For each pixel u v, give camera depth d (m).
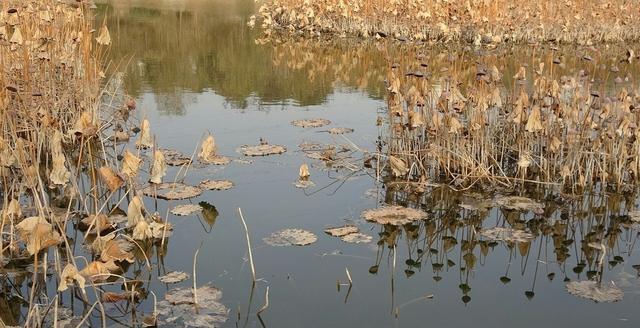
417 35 15.87
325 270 4.38
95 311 3.76
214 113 8.64
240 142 7.29
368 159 6.67
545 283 4.25
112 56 12.47
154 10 19.97
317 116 8.61
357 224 5.17
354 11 16.75
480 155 6.54
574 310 3.88
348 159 6.77
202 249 4.64
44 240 3.69
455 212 5.48
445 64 12.45
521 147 6.41
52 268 4.27
